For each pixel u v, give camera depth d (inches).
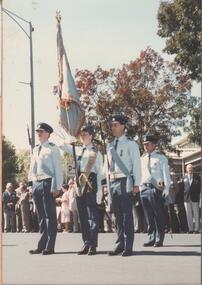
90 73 762.2
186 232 529.3
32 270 269.1
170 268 269.3
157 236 375.2
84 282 234.2
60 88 360.5
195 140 724.7
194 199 516.4
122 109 760.3
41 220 346.9
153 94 753.6
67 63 365.1
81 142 351.9
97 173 339.9
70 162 425.4
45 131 345.7
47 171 340.8
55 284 231.1
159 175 379.9
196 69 670.5
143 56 737.6
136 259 304.7
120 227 328.8
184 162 833.5
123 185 323.0
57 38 369.4
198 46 663.1
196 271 259.4
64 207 583.5
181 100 742.5
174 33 665.0
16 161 903.1
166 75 761.6
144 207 382.6
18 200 654.5
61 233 553.3
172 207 525.0
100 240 435.8
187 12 651.5
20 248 382.0
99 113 756.6
